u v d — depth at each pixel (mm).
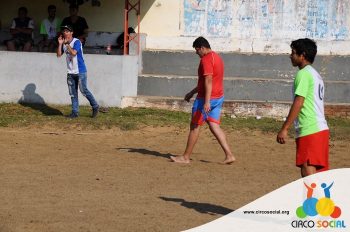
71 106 30047
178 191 16938
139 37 31781
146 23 33938
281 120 28719
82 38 32281
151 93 30969
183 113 29266
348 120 29078
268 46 33281
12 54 30359
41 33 33094
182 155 21234
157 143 24203
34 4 34500
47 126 26141
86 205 15297
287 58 32062
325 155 13594
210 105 20391
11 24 34438
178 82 30844
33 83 30422
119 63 29891
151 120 27438
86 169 19344
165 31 33906
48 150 22156
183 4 33812
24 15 32844
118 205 15367
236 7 33719
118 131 25938
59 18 33938
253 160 21609
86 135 25125
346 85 30562
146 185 17516
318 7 33594
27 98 30422
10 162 20047
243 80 30594
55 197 15977
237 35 33812
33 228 13492
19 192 16391
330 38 33656
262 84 30562
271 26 33688
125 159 21109
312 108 13469
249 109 29406
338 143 24891
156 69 32406
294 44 13781
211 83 19984
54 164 19922
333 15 33562
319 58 32250
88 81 30047
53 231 13320
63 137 24594
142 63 32344
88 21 34125
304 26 33656
